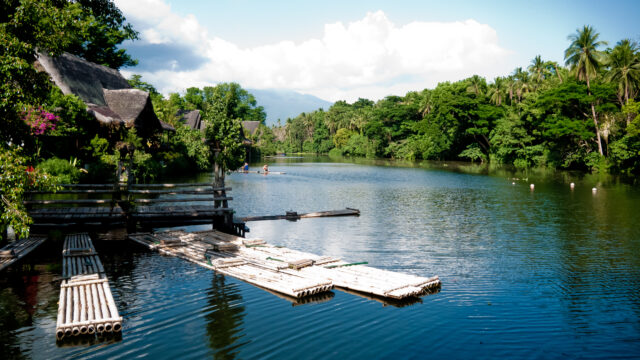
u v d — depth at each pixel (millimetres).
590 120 64000
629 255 16203
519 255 16250
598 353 8391
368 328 9422
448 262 15203
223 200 20797
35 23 10367
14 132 10633
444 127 104438
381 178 53312
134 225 18922
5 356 7949
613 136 62094
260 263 14008
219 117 23953
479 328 9500
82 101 33500
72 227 19734
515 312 10484
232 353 8195
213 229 20453
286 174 60156
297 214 25078
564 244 18016
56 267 13445
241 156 24547
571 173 59781
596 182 45969
